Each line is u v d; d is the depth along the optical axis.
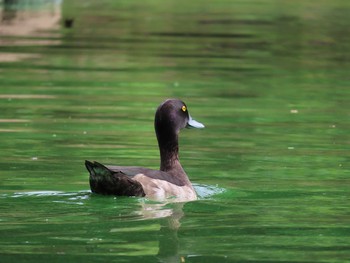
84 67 25.75
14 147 15.73
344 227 11.27
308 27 36.75
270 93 22.56
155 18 38.69
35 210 11.70
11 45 29.69
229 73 25.64
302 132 17.84
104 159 15.00
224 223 11.39
